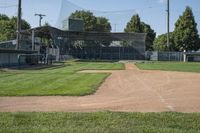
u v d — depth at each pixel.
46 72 36.34
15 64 49.69
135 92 19.64
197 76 32.06
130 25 123.12
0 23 112.88
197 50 107.38
